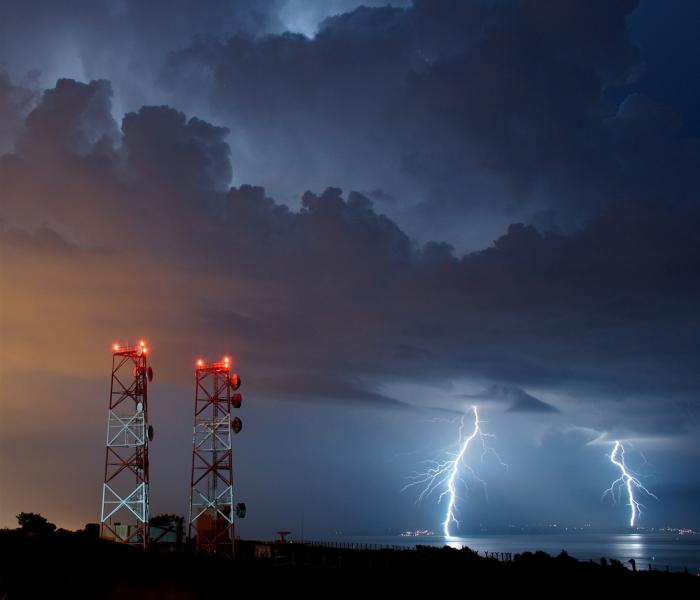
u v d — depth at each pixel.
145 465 74.69
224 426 83.06
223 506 80.38
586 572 56.06
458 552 76.44
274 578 54.91
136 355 78.12
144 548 69.19
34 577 46.81
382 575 55.81
